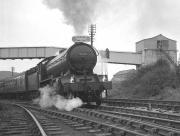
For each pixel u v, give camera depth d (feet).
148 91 83.92
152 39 170.81
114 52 165.48
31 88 88.38
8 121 38.14
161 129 25.82
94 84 55.72
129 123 31.50
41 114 48.70
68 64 57.57
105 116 38.55
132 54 169.48
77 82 54.80
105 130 28.68
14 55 163.32
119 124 32.91
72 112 49.90
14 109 60.18
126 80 111.45
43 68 75.87
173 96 72.69
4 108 58.59
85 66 58.49
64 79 57.21
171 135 24.20
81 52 58.44
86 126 32.24
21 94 113.50
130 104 61.21
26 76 97.09
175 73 88.17
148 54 166.61
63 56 59.72
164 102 59.31
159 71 91.66
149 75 91.91
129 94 92.63
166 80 84.53
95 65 60.03
